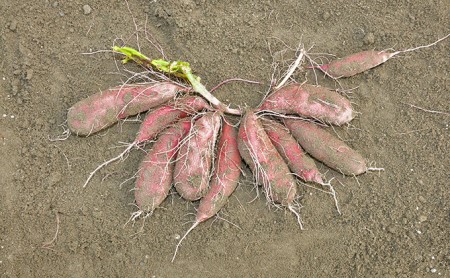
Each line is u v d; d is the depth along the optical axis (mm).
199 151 1178
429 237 1202
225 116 1253
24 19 1309
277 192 1175
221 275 1193
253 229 1211
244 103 1275
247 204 1222
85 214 1217
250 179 1226
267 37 1303
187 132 1200
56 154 1245
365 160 1239
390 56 1264
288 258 1199
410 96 1271
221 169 1190
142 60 1275
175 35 1300
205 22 1303
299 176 1192
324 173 1232
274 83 1272
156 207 1204
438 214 1211
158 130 1215
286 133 1205
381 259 1192
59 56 1291
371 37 1290
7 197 1226
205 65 1290
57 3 1319
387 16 1312
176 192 1221
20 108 1269
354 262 1194
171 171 1192
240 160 1209
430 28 1305
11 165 1243
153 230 1213
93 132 1233
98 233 1211
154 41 1306
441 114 1259
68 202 1225
